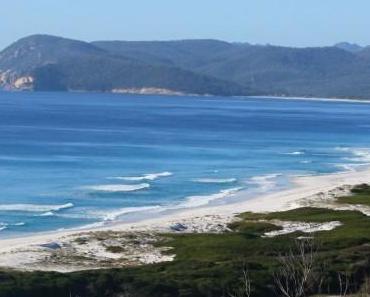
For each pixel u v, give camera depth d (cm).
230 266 5462
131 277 5088
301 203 9144
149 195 9975
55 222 8094
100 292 4881
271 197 9919
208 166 13375
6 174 11581
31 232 7550
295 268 4575
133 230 7256
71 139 18300
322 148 17725
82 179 11294
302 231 7200
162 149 16412
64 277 5050
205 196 10000
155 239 6844
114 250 6400
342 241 6488
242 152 16212
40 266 5738
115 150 15888
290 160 14738
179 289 4912
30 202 9250
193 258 6066
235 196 10044
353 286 4950
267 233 7262
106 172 12188
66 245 6562
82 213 8638
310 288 4547
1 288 4722
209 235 6969
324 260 5497
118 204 9269
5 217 8288
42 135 19250
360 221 7675
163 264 5691
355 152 16838
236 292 4859
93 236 6938
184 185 10944
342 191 10050
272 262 5616
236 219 7994
